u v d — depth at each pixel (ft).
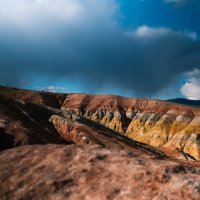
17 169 86.12
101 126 453.58
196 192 69.21
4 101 351.25
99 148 92.02
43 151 93.40
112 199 72.23
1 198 77.15
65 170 83.05
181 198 68.44
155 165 79.87
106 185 76.28
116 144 349.41
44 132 331.16
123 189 74.23
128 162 82.74
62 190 77.25
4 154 95.04
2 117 288.10
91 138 348.18
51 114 412.57
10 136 261.65
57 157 88.38
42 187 78.54
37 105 420.77
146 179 75.77
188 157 522.88
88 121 444.55
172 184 72.59
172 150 553.23
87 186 77.25
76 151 90.63
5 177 83.51
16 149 97.40
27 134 269.64
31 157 90.84
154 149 441.68
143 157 86.58
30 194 77.20
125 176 78.18
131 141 437.58
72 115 431.02
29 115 360.69
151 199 69.87
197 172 77.77
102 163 84.38
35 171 84.28
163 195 70.08
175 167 78.13
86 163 84.79
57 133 364.58
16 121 294.05
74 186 78.07
